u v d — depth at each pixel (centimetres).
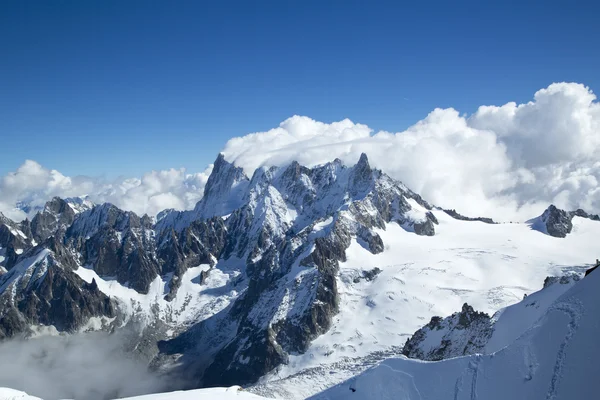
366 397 8469
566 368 5706
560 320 6331
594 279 6397
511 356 6731
